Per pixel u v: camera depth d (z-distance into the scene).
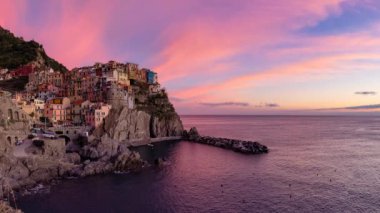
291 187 88.44
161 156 137.88
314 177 99.81
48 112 149.75
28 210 69.25
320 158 133.88
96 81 173.62
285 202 76.00
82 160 114.69
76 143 131.12
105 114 154.50
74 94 176.88
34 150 103.62
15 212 48.03
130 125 170.12
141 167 111.19
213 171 108.12
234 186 89.44
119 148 121.94
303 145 179.25
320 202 76.00
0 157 85.81
